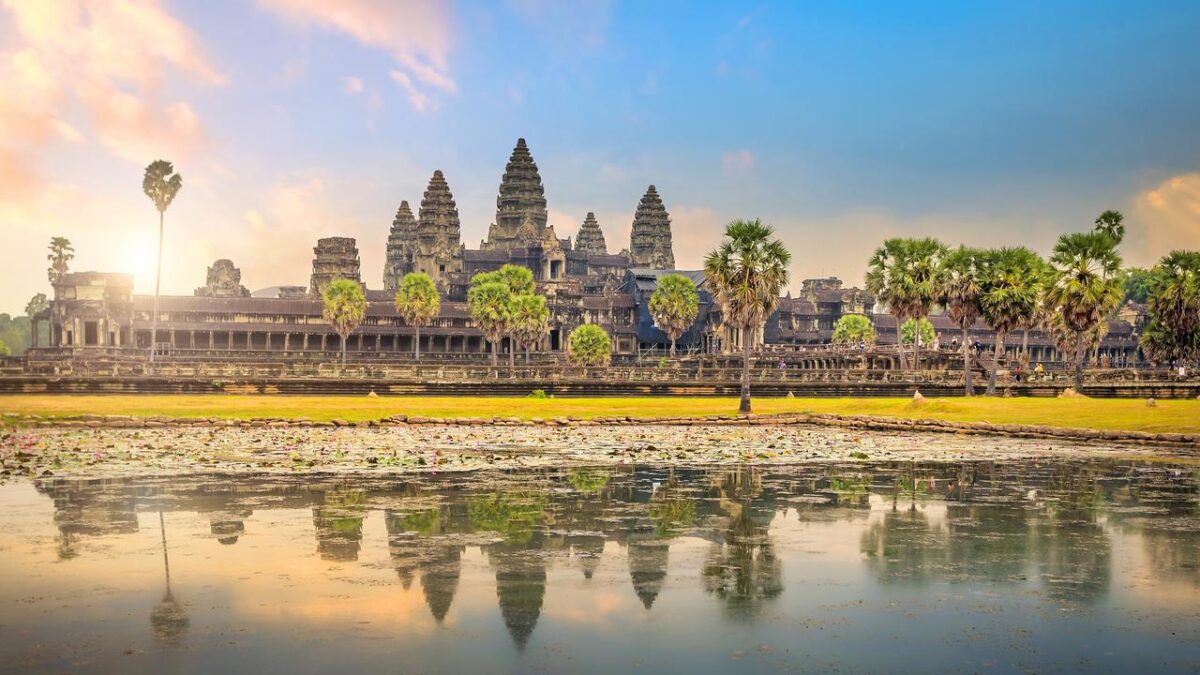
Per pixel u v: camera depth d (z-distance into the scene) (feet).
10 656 47.21
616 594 59.47
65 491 96.63
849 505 93.45
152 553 68.85
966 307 293.23
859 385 314.55
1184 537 77.82
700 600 58.34
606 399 277.64
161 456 127.65
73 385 252.01
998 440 173.68
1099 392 311.68
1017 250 290.35
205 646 48.93
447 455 136.46
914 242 329.11
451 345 569.64
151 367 282.56
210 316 529.45
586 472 118.52
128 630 51.31
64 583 60.29
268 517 83.30
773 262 233.14
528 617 54.49
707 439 170.60
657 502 94.53
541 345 599.16
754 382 306.35
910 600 58.75
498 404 246.88
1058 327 371.97
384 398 260.01
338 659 47.42
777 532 79.30
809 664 47.57
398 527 79.71
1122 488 106.73
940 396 316.81
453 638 50.75
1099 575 64.95
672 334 527.40
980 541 76.02
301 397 257.14
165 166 370.32
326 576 62.85
